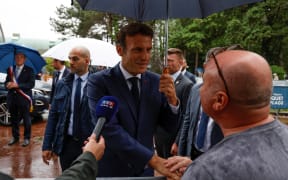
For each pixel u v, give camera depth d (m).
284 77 23.59
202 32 33.00
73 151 3.71
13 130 7.77
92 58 6.32
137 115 2.35
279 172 1.14
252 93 1.19
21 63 7.27
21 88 7.40
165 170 1.86
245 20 25.64
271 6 24.17
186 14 2.79
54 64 6.83
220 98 1.23
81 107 3.63
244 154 1.16
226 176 1.14
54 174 5.89
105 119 1.68
